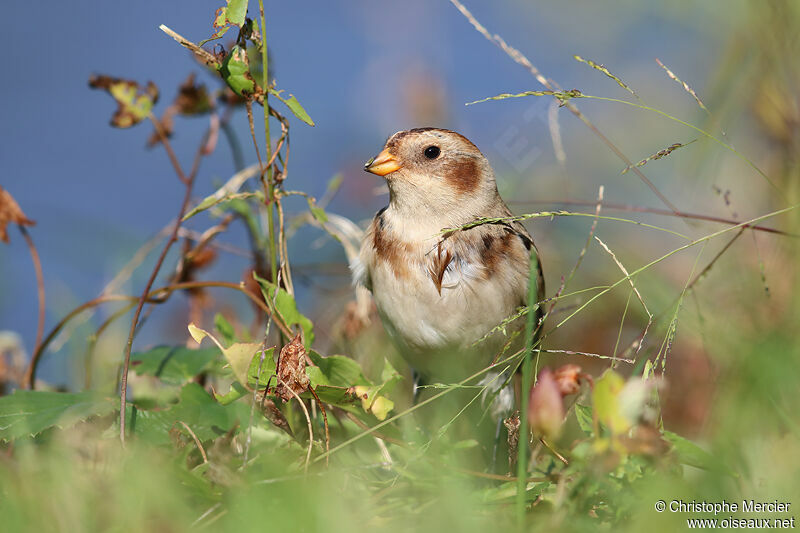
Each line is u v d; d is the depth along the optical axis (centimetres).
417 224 803
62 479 546
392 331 825
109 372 827
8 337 857
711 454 583
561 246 1180
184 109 873
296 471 642
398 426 755
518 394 891
